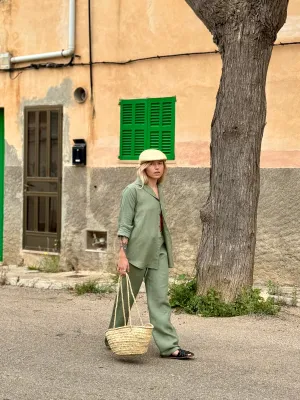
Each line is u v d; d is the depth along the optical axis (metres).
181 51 11.66
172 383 6.08
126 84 12.25
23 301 10.04
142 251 6.81
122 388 5.93
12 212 13.52
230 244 8.90
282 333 8.00
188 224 11.57
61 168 12.90
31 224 13.30
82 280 11.48
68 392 5.83
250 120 8.80
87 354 7.07
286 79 10.70
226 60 8.87
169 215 11.73
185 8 11.60
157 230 6.87
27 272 12.59
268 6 8.67
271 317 8.73
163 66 11.85
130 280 6.89
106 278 11.70
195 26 11.52
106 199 12.41
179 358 6.84
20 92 13.44
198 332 8.02
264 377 6.28
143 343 6.55
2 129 13.88
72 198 12.77
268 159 10.82
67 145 12.86
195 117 11.53
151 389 5.91
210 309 8.83
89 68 12.62
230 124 8.83
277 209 10.73
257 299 8.93
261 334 7.94
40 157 13.23
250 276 8.99
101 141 12.50
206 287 9.01
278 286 10.40
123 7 12.26
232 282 8.90
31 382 6.11
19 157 13.45
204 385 6.03
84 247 12.65
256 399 5.66
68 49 12.77
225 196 8.90
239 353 7.12
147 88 12.02
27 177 13.34
